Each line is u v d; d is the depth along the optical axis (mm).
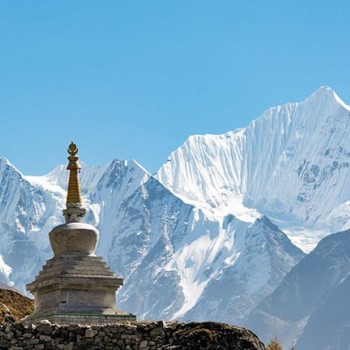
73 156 82938
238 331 63969
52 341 65188
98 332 65500
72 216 81562
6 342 64938
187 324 65312
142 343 65250
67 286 77438
